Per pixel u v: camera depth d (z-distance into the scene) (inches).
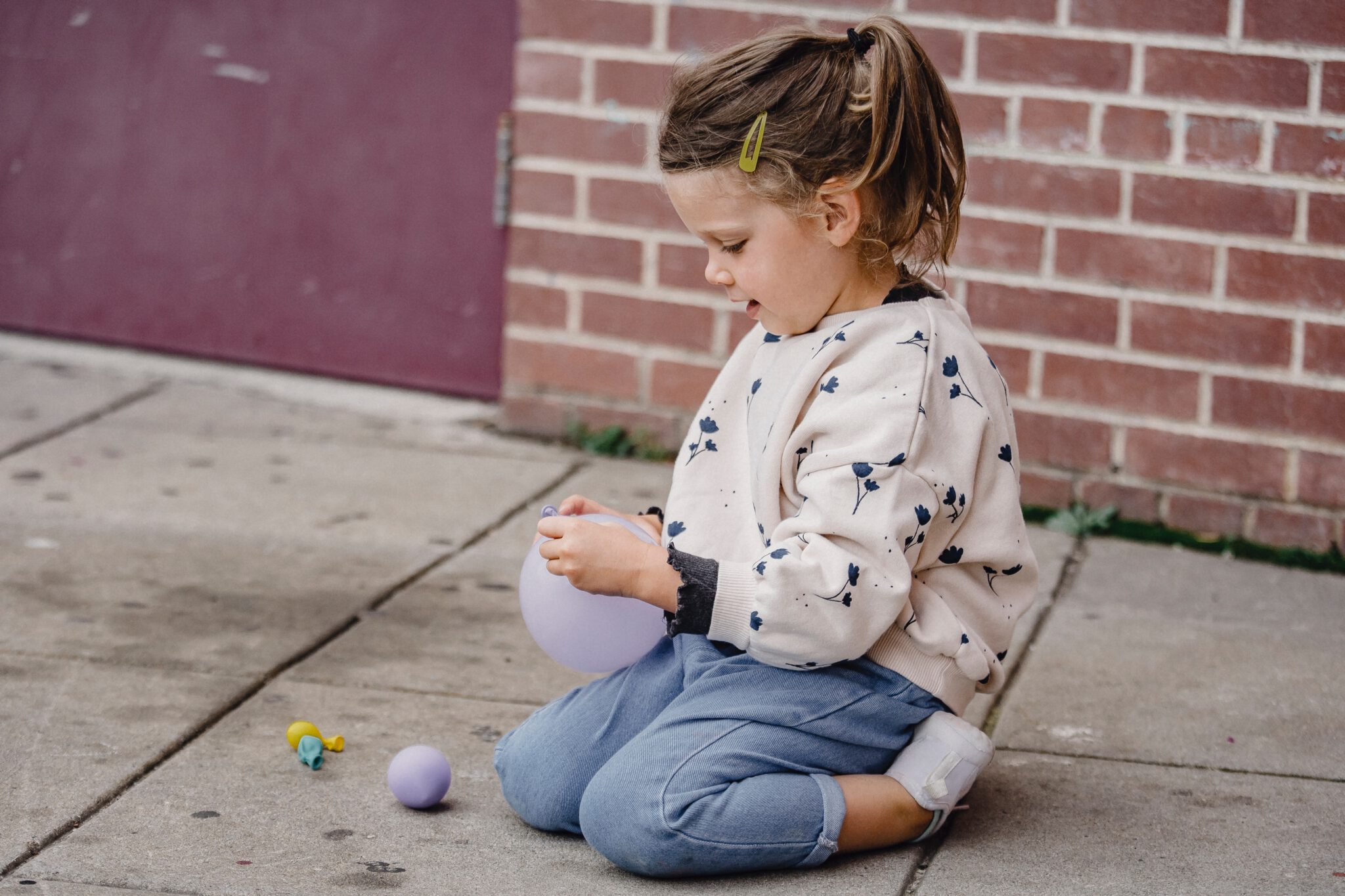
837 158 79.0
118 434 165.0
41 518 139.4
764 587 79.0
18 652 111.1
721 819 80.8
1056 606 126.7
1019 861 85.8
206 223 185.9
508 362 166.7
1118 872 84.6
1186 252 137.6
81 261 192.1
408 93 173.6
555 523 82.7
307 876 82.4
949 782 84.9
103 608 120.3
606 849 82.7
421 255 178.1
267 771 94.9
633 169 156.2
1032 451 146.7
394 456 161.2
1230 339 137.7
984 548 83.9
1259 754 100.0
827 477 79.0
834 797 82.8
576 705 90.2
